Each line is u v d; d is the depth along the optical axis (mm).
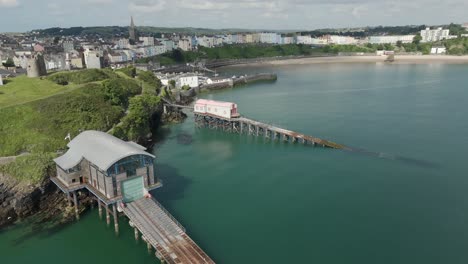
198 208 67438
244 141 108500
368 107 148125
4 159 70250
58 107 94625
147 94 133500
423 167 84125
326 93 185625
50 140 83438
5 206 63719
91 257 53656
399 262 51750
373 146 99750
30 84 117375
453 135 107812
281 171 84188
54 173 69875
